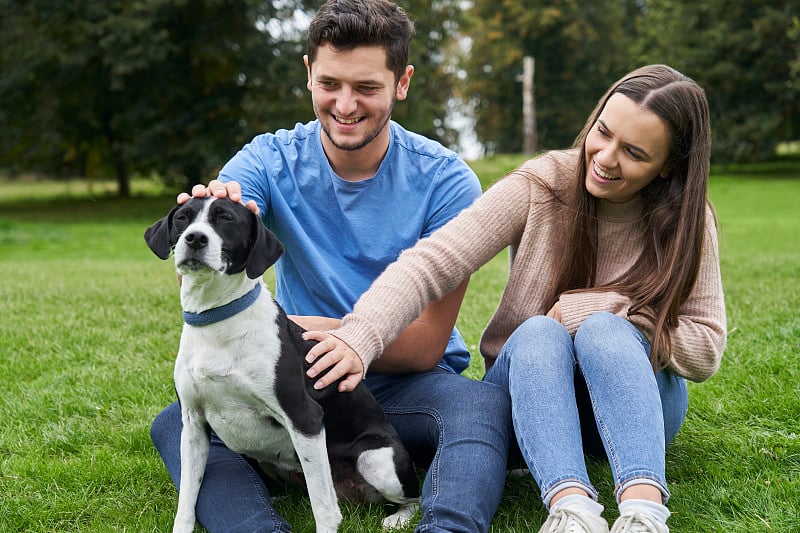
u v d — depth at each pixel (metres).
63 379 4.25
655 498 2.08
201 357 2.44
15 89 22.09
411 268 2.61
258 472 2.90
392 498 2.62
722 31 29.20
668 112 2.45
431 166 3.01
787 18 27.94
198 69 22.03
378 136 2.87
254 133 21.55
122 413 3.78
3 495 2.92
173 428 2.83
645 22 34.75
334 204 2.95
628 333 2.42
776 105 29.52
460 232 2.69
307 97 21.28
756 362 3.96
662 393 2.64
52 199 27.58
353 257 2.96
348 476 2.73
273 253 2.49
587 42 41.53
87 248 13.09
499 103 43.47
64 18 20.34
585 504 2.07
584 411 2.70
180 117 21.62
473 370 4.21
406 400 2.75
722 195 21.64
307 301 3.01
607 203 2.74
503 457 2.42
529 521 2.60
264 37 20.83
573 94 42.00
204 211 2.42
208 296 2.40
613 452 2.19
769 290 6.13
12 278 8.10
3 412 3.80
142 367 4.44
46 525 2.72
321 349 2.44
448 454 2.39
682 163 2.58
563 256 2.75
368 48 2.68
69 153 27.77
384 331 2.52
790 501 2.60
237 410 2.51
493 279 7.47
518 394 2.33
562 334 2.48
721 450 3.10
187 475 2.53
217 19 20.77
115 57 19.98
